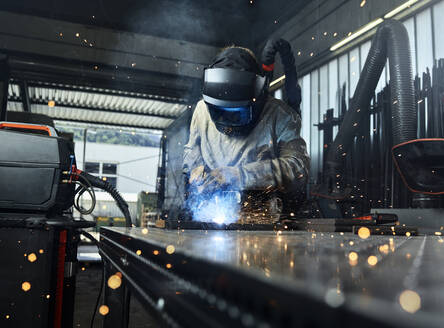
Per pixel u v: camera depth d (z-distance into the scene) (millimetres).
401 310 150
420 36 4727
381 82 5082
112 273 1093
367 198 5008
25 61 7582
